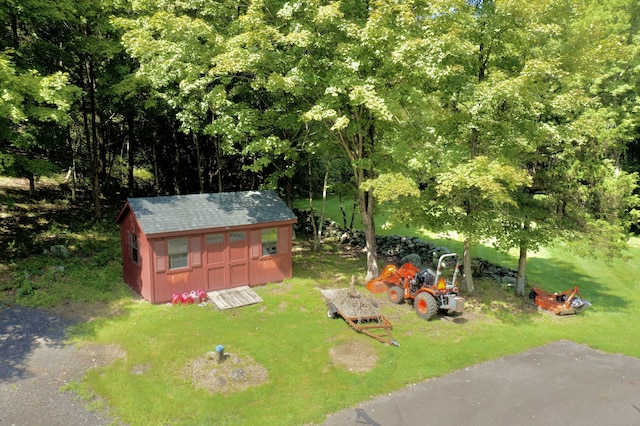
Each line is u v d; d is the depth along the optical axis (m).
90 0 16.95
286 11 13.60
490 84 12.05
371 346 10.87
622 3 23.48
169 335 10.89
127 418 7.76
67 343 10.34
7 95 11.36
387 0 12.87
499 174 11.38
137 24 15.78
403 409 8.41
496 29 12.57
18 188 21.91
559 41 13.66
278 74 13.38
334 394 8.77
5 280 13.45
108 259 16.14
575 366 10.40
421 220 14.30
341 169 26.38
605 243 13.78
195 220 13.66
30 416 7.73
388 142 14.51
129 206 13.34
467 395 8.99
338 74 13.30
